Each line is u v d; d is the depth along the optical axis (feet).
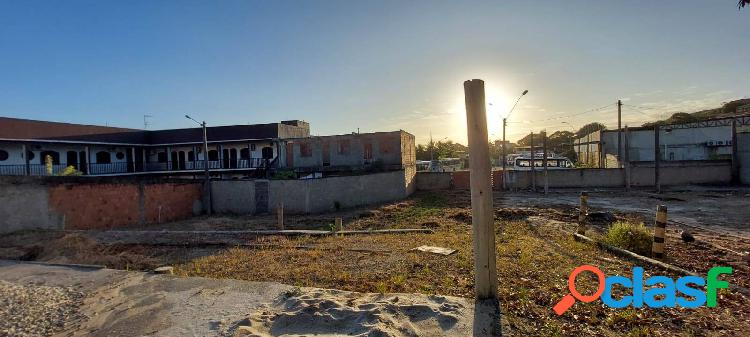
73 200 51.16
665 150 118.32
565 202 69.92
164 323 14.94
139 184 61.21
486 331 13.25
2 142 93.66
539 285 18.33
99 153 117.08
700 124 116.06
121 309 16.72
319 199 73.26
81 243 36.09
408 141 114.42
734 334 13.19
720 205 60.64
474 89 15.55
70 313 16.75
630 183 97.25
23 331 14.99
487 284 15.80
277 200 73.26
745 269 22.44
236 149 124.57
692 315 14.75
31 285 20.79
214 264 26.50
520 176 100.27
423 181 106.83
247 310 15.66
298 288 17.94
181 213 69.72
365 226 49.93
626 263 22.98
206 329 14.16
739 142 95.61
